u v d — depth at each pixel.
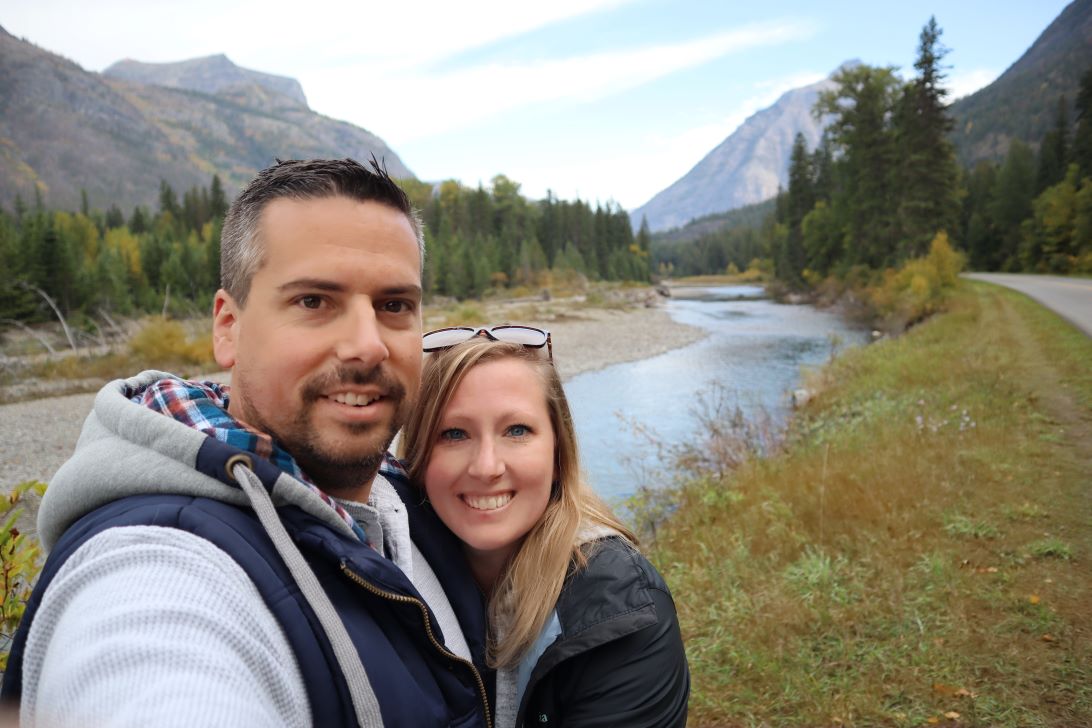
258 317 1.01
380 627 1.00
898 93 49.09
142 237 72.62
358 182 1.04
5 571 1.78
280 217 1.00
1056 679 3.43
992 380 10.45
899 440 7.52
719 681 3.64
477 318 39.75
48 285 38.38
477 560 1.58
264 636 0.79
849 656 3.70
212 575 0.78
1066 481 6.19
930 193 45.09
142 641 0.67
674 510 7.02
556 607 1.37
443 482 1.44
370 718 0.88
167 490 0.89
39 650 0.75
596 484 9.18
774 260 87.12
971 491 5.94
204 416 1.01
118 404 0.97
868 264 48.25
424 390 1.49
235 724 0.63
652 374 20.77
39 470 11.77
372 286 1.02
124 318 37.09
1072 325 16.44
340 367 1.00
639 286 91.56
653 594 1.38
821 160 74.81
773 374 19.92
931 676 3.52
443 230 91.44
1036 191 65.62
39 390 19.66
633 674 1.32
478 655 1.39
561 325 39.47
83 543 0.81
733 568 4.79
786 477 6.44
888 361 14.22
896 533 5.17
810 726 3.27
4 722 0.80
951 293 29.83
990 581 4.42
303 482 1.00
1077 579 4.43
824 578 4.45
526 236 108.62
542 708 1.37
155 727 0.59
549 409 1.52
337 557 0.94
